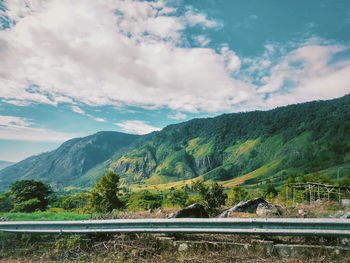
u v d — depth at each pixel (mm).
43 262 6086
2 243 7098
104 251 6516
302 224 5773
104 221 6836
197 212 8719
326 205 13711
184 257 5969
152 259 6066
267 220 5961
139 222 6664
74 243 6875
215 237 6867
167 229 6484
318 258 5598
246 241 6496
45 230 7031
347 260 5414
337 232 5594
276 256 5891
